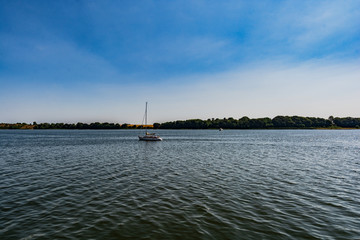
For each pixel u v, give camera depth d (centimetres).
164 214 1298
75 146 5753
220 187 1845
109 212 1325
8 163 3034
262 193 1688
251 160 3350
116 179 2117
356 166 2841
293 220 1225
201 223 1188
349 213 1320
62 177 2195
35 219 1231
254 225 1166
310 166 2834
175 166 2828
